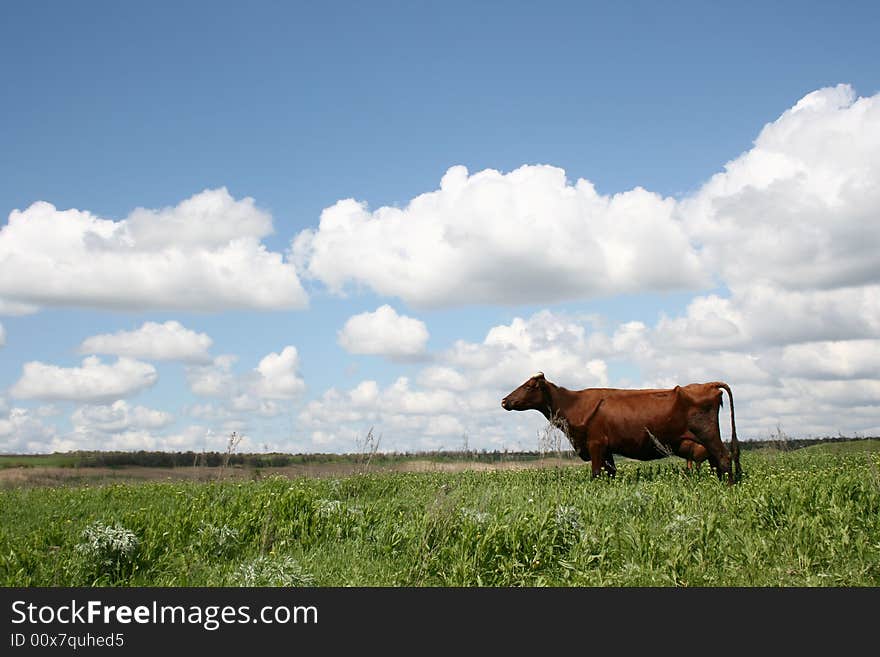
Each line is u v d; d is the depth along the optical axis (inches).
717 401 561.6
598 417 592.4
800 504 366.3
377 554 339.3
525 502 444.8
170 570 317.7
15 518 463.2
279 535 360.5
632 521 354.3
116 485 623.5
